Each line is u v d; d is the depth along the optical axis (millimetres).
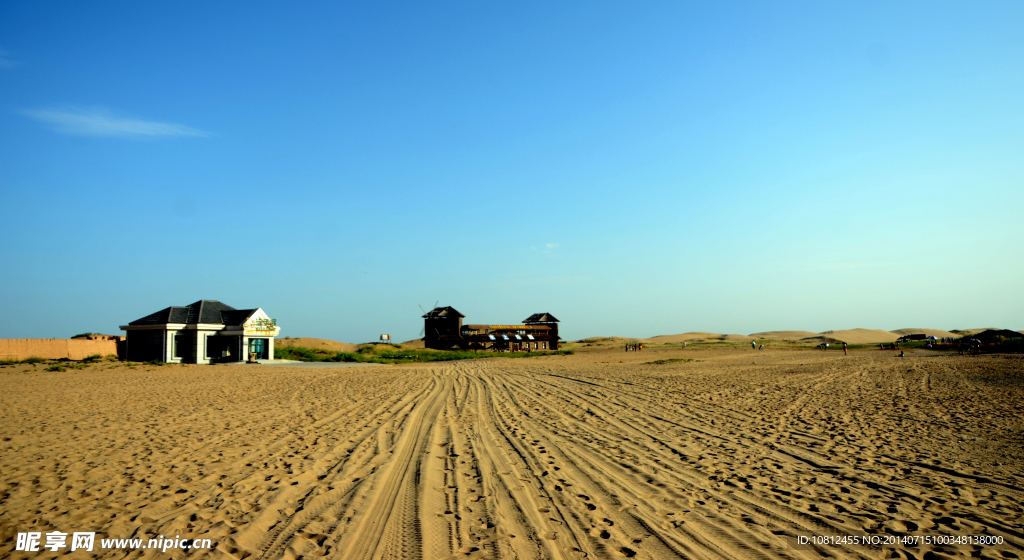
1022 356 35250
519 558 5188
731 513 6539
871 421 13117
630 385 23906
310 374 33531
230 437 11617
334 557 5242
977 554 5281
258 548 5496
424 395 20562
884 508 6707
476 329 78750
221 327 48562
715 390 21062
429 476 8320
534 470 8695
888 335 138375
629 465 9023
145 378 29312
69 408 16547
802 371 30547
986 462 8891
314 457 9633
